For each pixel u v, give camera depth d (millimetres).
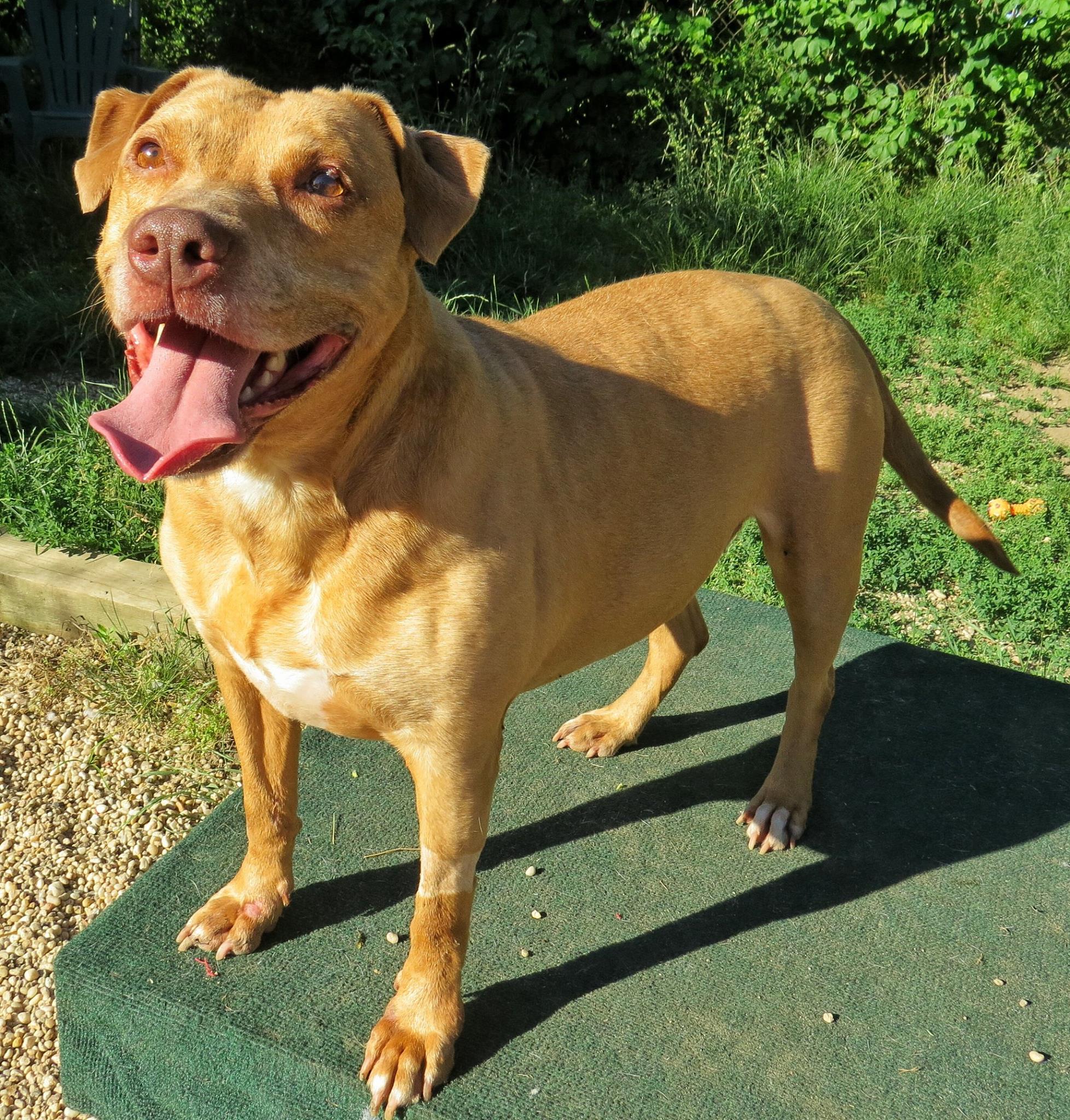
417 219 569
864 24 2451
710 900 766
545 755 906
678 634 900
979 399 1833
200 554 598
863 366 816
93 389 1741
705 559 759
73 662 1129
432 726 592
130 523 1254
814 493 785
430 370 572
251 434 510
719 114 2635
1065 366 1993
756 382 758
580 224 2357
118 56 2574
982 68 2449
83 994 664
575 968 704
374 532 561
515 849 804
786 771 840
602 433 677
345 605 569
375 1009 659
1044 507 1519
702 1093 622
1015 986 706
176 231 471
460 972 642
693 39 2615
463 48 2684
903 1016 681
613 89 2639
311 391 521
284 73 2766
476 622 576
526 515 609
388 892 752
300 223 520
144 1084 675
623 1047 648
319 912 733
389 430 558
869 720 967
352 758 881
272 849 706
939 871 800
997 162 2561
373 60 2711
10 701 1081
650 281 801
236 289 485
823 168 2430
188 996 656
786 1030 666
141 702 1057
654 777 887
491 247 2207
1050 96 2504
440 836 617
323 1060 620
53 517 1242
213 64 2793
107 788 986
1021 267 2191
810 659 828
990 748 936
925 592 1398
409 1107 606
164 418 496
